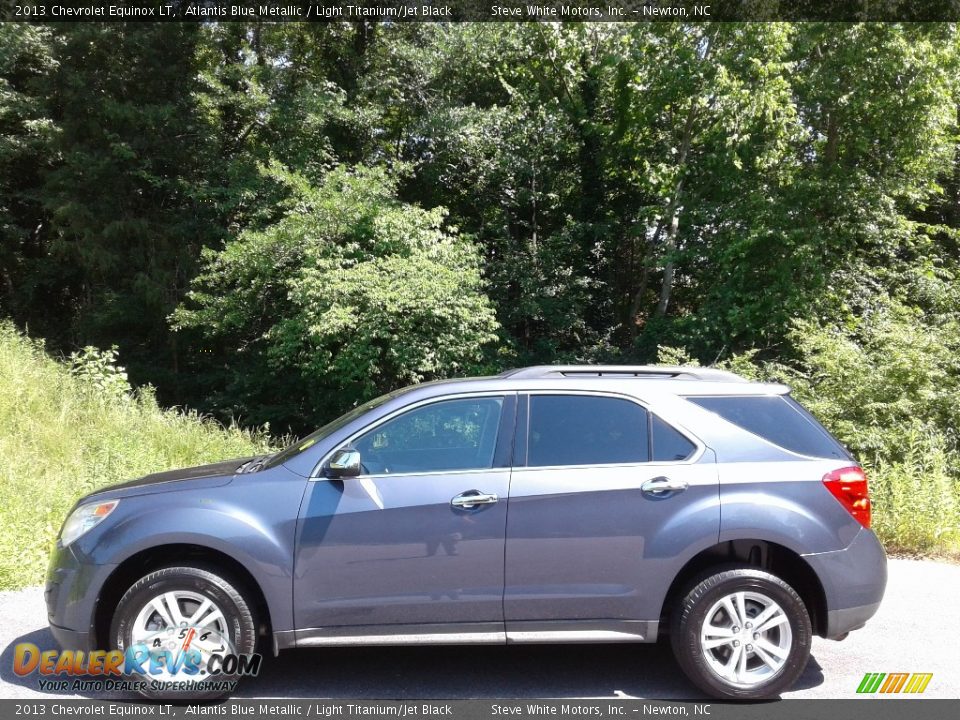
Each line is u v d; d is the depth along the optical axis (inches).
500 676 177.8
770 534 164.2
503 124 818.8
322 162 804.0
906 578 256.7
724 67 666.8
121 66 766.5
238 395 746.2
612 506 164.9
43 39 741.9
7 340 506.3
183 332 783.7
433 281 599.2
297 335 619.8
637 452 170.4
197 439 416.2
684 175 778.8
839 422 409.1
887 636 202.7
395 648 195.8
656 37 735.1
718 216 717.9
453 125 798.5
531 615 164.1
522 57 852.6
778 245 671.8
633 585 163.9
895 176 693.3
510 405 174.2
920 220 804.0
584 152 861.8
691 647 162.1
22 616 211.2
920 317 529.0
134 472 335.0
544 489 165.5
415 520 163.6
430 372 634.2
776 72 651.5
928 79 621.0
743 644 163.0
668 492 166.1
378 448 171.5
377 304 582.9
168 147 772.6
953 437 407.8
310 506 164.1
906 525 292.8
